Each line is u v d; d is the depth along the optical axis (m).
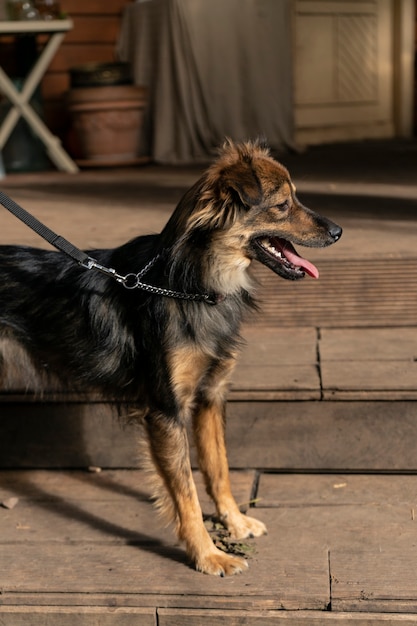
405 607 2.47
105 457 3.49
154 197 5.84
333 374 3.36
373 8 9.95
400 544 2.79
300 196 5.60
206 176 2.71
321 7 9.51
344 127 10.04
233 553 2.80
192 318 2.75
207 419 2.97
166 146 8.28
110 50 8.70
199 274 2.74
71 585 2.64
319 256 3.76
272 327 3.88
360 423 3.29
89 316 2.91
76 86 7.97
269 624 2.50
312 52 9.59
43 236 2.80
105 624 2.56
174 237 2.75
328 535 2.88
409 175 6.54
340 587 2.55
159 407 2.78
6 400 3.42
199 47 8.02
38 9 7.50
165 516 2.82
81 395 3.39
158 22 8.10
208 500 3.21
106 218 4.95
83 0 8.45
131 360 2.85
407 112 10.41
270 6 8.27
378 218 4.69
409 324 3.77
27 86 7.43
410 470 3.30
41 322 3.00
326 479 3.31
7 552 2.87
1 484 3.41
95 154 8.00
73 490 3.33
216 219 2.67
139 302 2.82
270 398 3.29
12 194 6.20
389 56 10.23
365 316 3.79
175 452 2.77
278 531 2.93
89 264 2.80
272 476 3.36
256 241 2.76
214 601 2.54
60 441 3.49
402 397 3.22
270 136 8.52
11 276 3.04
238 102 8.30
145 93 8.01
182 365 2.76
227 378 2.95
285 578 2.62
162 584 2.63
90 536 2.97
